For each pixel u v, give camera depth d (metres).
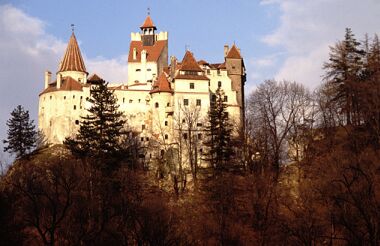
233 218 73.44
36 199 65.88
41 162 94.19
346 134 78.75
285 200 73.25
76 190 69.25
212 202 77.19
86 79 156.25
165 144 120.25
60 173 66.56
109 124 95.75
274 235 68.38
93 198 68.94
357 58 86.12
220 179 80.56
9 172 91.44
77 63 155.50
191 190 91.88
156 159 113.75
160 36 163.88
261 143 89.50
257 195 73.56
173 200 86.31
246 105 102.25
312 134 88.81
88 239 63.03
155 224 65.94
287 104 97.38
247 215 73.81
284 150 90.75
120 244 64.94
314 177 72.81
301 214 66.81
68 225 64.69
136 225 67.31
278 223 68.25
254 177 77.06
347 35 88.81
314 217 65.44
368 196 57.09
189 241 70.25
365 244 56.41
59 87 144.88
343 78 85.31
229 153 91.69
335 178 64.31
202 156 115.31
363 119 78.81
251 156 89.25
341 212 59.03
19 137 127.19
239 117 132.88
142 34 163.62
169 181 103.44
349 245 58.56
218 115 96.44
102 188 72.81
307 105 97.00
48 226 65.19
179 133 117.06
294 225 65.94
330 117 88.00
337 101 86.31
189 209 79.00
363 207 56.84
